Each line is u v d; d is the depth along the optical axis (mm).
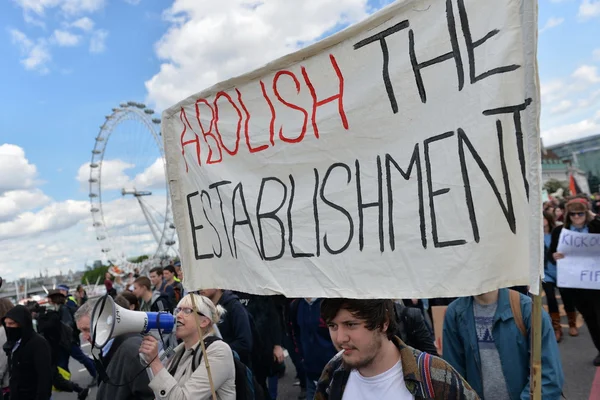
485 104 1511
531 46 1364
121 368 2816
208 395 2396
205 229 2490
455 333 2672
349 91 1876
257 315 4332
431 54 1649
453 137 1595
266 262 2137
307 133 2008
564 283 4973
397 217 1722
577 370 5180
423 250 1649
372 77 1805
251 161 2232
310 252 1968
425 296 1623
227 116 2344
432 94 1652
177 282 7375
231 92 2307
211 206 2424
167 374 2381
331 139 1929
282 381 6332
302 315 3826
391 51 1753
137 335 2938
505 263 1480
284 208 2076
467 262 1547
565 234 5016
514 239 1464
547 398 2293
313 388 3820
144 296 6492
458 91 1586
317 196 1969
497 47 1483
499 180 1488
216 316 2676
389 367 1622
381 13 1754
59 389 6441
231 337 3777
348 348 1604
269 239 2131
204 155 2463
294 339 4547
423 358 1600
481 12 1531
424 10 1667
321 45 1926
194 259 2561
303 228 2006
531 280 1315
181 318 2559
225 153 2354
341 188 1894
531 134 1351
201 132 2465
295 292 1996
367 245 1792
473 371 2557
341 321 1610
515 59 1446
